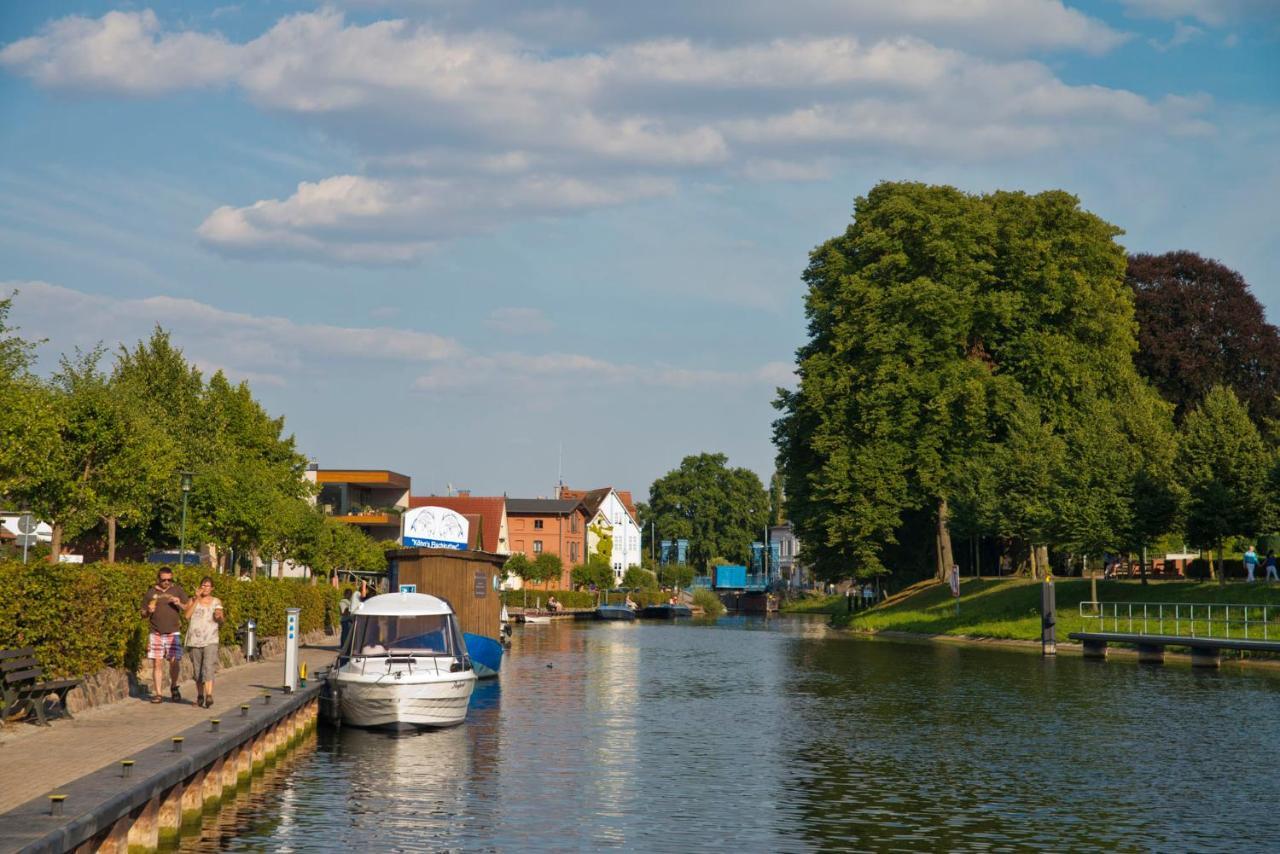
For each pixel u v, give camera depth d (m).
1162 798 22.20
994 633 66.44
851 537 73.25
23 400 36.47
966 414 70.44
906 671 49.03
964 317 71.12
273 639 43.56
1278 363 81.75
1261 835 19.34
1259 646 47.34
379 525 105.88
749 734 30.31
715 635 84.12
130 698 26.66
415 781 23.38
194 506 56.00
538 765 25.41
